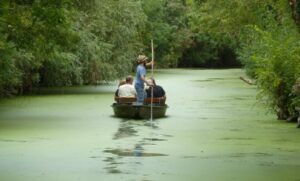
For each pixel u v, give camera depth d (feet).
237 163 45.14
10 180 39.50
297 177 40.24
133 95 77.30
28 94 107.14
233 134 60.29
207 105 91.35
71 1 62.95
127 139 56.85
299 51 69.05
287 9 73.72
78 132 61.26
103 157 47.55
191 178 39.99
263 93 72.38
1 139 56.34
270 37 70.59
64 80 116.98
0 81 91.20
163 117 75.51
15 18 57.26
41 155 48.37
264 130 63.21
